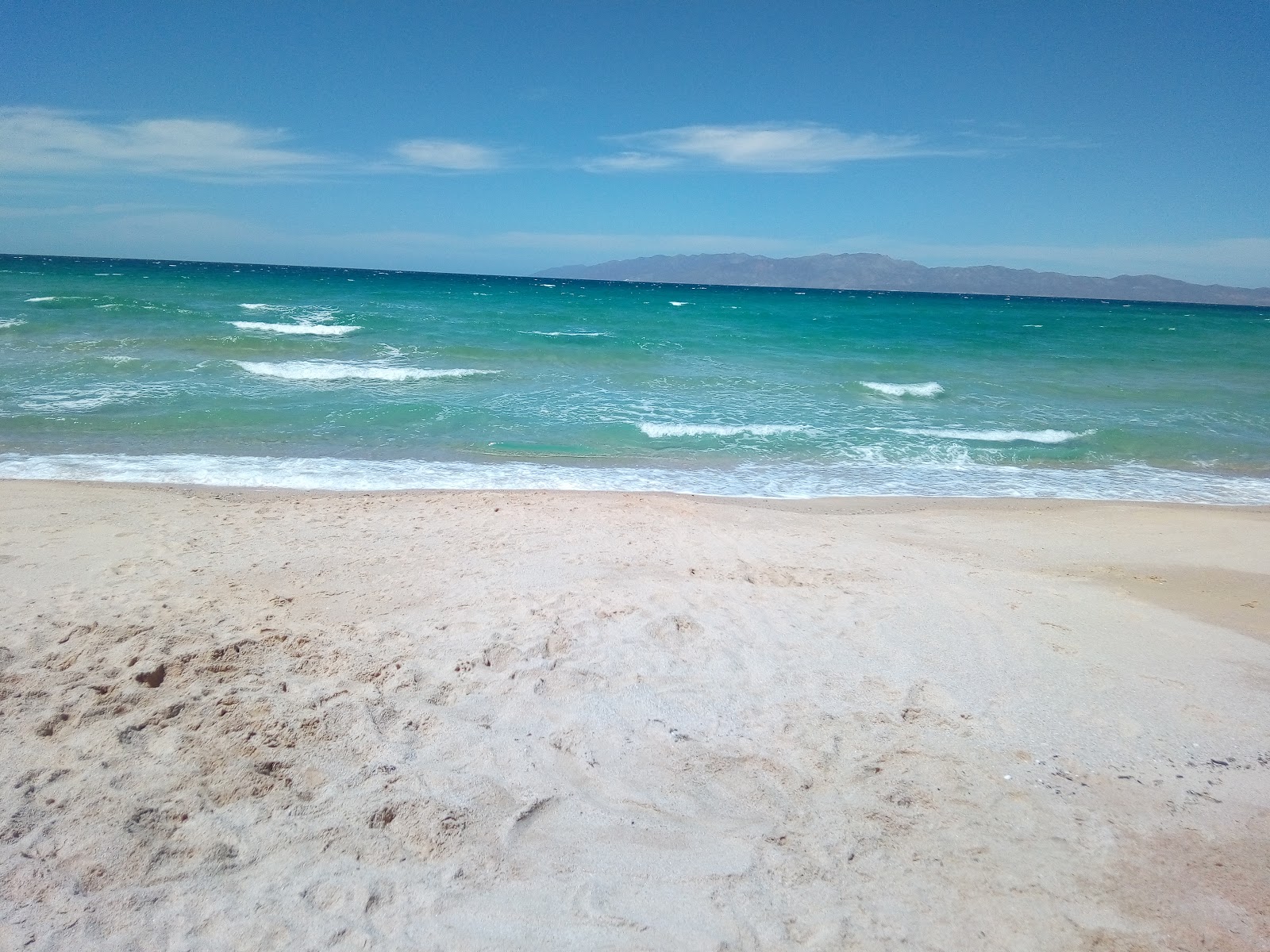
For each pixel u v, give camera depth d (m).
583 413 15.59
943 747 4.04
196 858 3.01
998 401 19.00
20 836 3.06
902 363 24.61
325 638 4.89
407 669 4.53
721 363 22.92
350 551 6.88
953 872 3.13
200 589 5.70
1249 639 5.70
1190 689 4.80
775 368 22.38
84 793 3.31
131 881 2.88
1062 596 6.50
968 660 5.09
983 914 2.91
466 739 3.90
